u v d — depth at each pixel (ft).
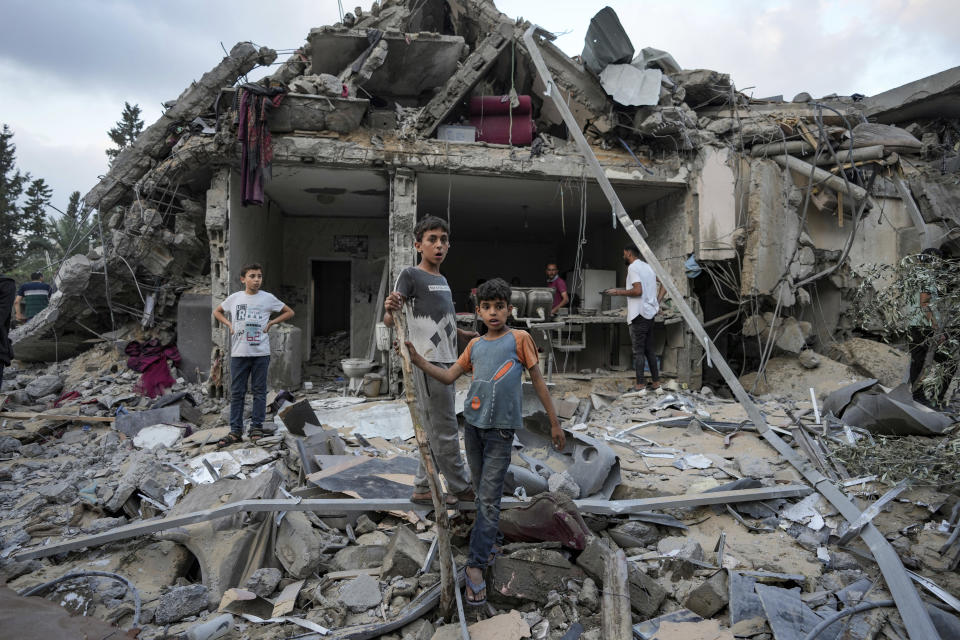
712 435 17.46
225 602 8.70
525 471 12.26
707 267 27.58
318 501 10.52
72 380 25.07
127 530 9.96
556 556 9.39
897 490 12.28
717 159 26.68
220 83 24.94
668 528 11.67
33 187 93.56
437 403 9.81
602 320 26.50
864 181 27.12
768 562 10.26
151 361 24.40
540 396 8.95
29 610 7.82
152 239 24.99
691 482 13.83
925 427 15.06
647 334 23.45
